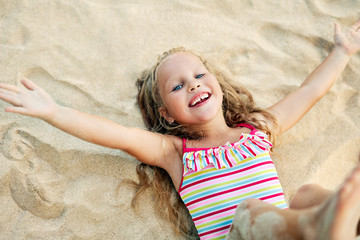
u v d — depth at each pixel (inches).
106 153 93.3
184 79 91.1
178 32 114.2
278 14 121.1
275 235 58.2
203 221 86.0
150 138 91.0
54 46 104.7
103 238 86.8
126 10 114.0
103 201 89.2
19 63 99.9
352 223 51.3
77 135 81.3
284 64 114.3
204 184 87.5
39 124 92.7
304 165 101.9
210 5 119.8
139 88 104.1
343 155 105.5
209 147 92.6
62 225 85.2
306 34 118.5
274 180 87.7
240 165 88.1
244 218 65.8
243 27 118.4
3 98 73.9
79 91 100.8
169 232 90.8
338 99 110.1
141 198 92.3
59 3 109.8
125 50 109.0
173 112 92.8
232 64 112.8
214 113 89.8
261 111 99.9
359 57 115.8
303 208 65.4
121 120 99.6
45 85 99.7
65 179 89.1
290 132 105.0
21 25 104.7
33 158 89.3
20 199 85.4
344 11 121.4
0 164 86.5
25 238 83.0
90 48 107.2
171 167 92.7
